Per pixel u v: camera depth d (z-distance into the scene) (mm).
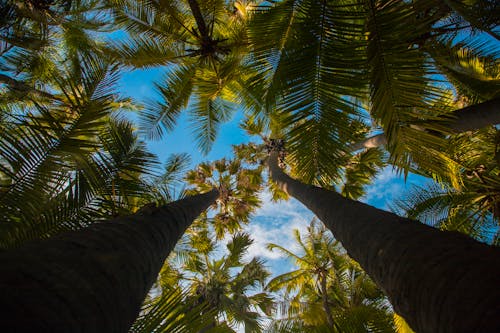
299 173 4770
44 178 3264
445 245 1578
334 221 3154
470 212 7203
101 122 3379
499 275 1226
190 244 9359
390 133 3816
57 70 8477
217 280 11320
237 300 10750
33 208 3363
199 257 11344
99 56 3598
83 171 3838
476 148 6719
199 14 6484
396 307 1711
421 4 3625
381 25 3723
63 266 1251
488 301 1139
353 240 2520
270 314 11070
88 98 3383
